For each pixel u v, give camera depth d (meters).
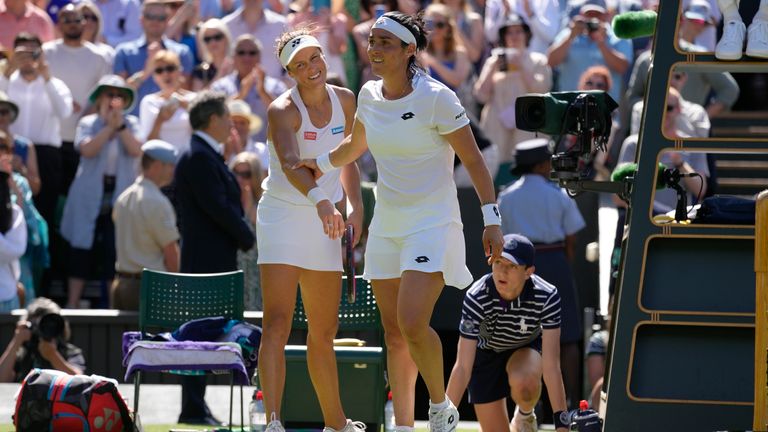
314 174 20.39
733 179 42.25
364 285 26.88
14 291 35.72
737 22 21.36
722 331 21.83
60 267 39.62
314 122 20.75
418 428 28.50
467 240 35.75
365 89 19.53
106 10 44.44
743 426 21.45
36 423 22.34
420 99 19.00
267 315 20.72
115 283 35.69
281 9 44.28
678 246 21.91
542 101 21.92
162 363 24.50
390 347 20.50
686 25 41.19
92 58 40.84
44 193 39.41
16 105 37.75
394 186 19.42
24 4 42.59
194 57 42.34
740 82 44.22
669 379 21.75
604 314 35.38
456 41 41.03
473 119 38.72
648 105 21.70
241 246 31.33
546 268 33.72
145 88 40.72
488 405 24.97
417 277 19.11
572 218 34.09
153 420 30.16
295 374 25.78
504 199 34.34
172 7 43.84
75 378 22.70
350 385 25.50
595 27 40.88
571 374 33.59
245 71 39.69
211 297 27.59
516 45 40.53
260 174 36.00
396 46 19.00
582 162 35.94
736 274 21.70
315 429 25.83
